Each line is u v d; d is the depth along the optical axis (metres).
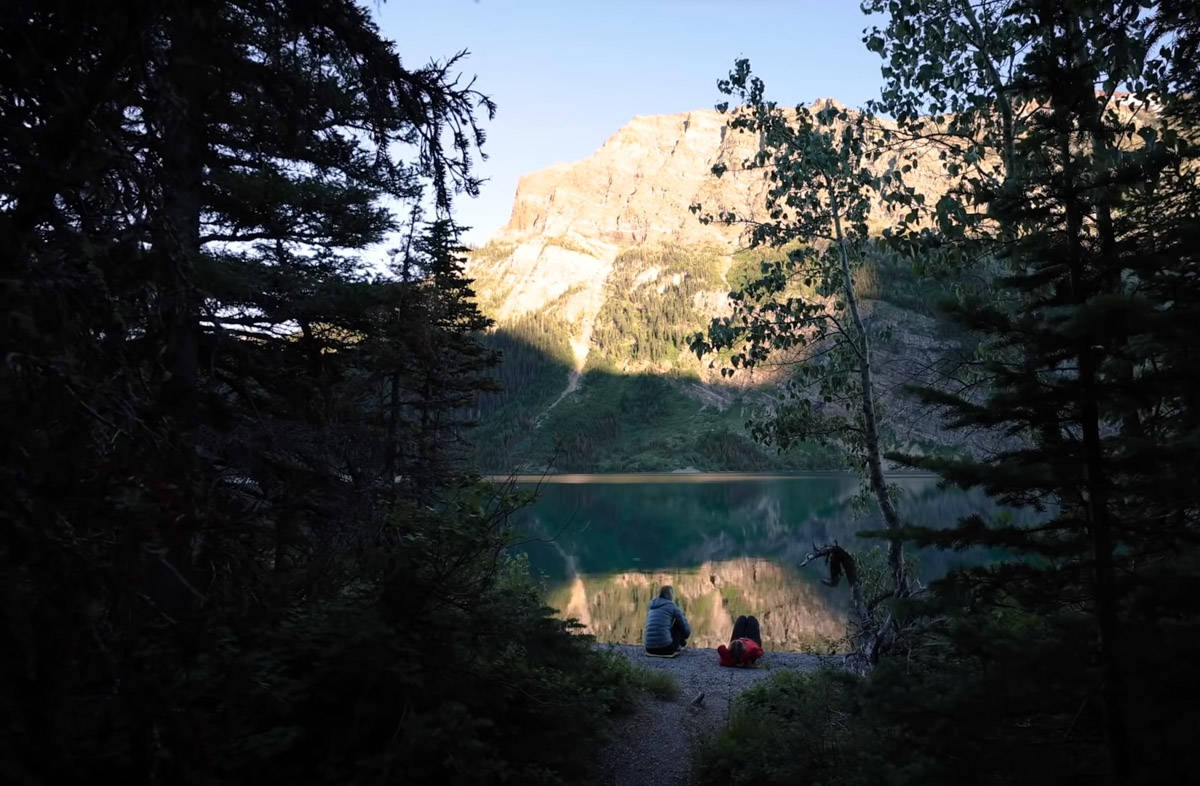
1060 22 3.96
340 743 4.18
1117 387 3.52
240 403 6.13
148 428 2.30
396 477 9.49
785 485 118.75
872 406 10.30
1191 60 4.68
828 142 10.59
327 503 6.29
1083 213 3.74
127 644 2.16
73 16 2.27
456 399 11.51
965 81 8.20
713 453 192.00
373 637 4.36
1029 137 3.92
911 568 10.15
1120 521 3.58
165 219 2.59
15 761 1.89
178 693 2.36
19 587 1.85
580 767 5.80
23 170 2.16
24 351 1.93
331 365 9.55
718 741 6.59
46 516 1.89
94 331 2.28
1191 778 2.99
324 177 8.91
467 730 4.32
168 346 2.59
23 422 1.89
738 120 11.24
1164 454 3.34
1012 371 3.94
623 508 77.62
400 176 9.04
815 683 7.79
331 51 3.30
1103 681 3.35
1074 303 3.71
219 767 3.35
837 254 11.02
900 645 6.53
